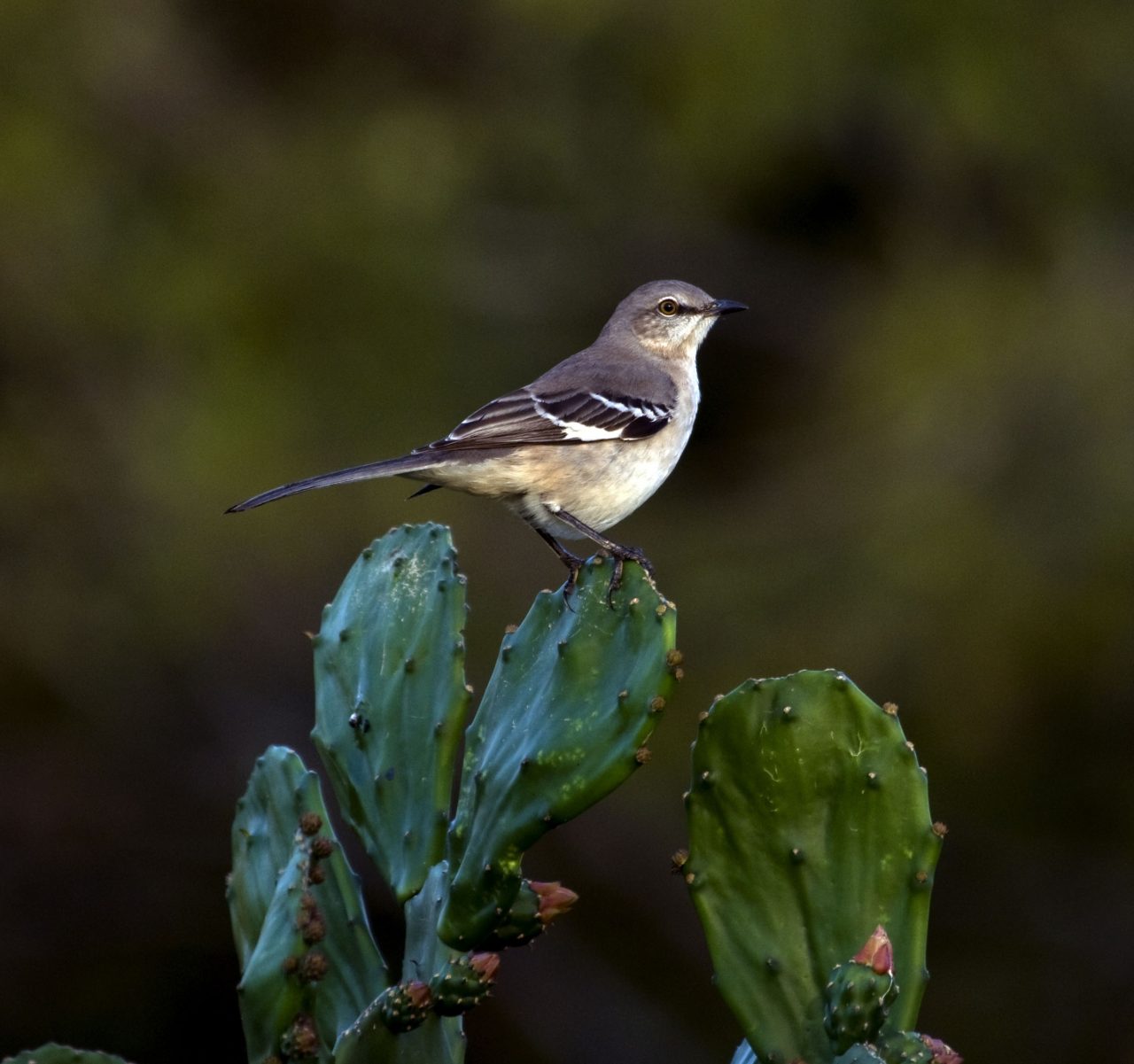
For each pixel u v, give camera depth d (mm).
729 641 14055
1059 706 13805
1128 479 13555
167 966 15078
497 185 16641
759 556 14305
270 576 15148
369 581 5812
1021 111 15773
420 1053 4910
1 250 15422
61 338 15461
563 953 14562
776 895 4824
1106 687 13523
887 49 15844
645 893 14562
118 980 14953
